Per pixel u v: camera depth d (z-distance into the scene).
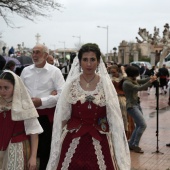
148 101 21.41
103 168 4.06
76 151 4.08
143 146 9.38
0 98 4.23
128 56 56.09
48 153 5.86
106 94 4.13
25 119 4.17
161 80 25.88
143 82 9.52
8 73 4.17
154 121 13.53
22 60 15.13
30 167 4.20
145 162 7.88
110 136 4.17
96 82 4.21
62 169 4.10
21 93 4.20
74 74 4.28
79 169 4.05
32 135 4.25
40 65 5.93
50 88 5.96
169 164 7.75
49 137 5.83
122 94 9.02
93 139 4.08
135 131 8.73
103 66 4.26
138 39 33.56
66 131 4.16
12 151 4.18
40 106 5.77
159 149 9.08
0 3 22.52
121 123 4.15
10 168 4.16
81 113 4.14
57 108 4.23
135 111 8.54
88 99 4.12
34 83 5.94
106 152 4.10
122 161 4.11
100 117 4.18
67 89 4.20
